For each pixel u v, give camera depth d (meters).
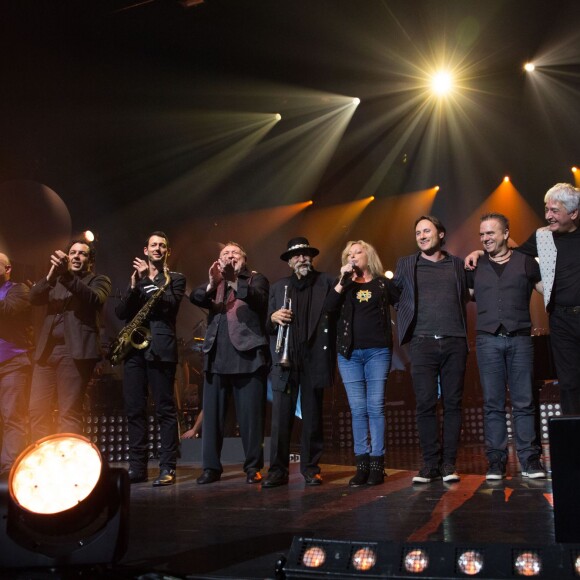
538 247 4.22
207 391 4.89
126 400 4.94
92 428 6.31
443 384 4.52
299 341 4.61
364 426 4.51
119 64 9.74
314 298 4.66
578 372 4.07
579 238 4.14
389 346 4.54
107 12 8.78
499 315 4.43
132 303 4.91
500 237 4.47
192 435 6.90
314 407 4.58
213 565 2.40
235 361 4.76
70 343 4.71
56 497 2.11
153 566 2.41
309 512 3.42
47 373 4.80
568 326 4.09
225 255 4.89
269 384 7.55
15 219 8.53
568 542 2.17
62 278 4.65
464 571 2.01
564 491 2.20
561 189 4.10
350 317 4.54
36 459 2.14
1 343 4.96
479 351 4.52
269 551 2.59
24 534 2.12
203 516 3.39
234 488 4.46
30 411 4.79
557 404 7.13
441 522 3.03
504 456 4.42
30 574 2.15
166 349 4.86
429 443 4.43
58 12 8.51
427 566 2.05
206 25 9.57
